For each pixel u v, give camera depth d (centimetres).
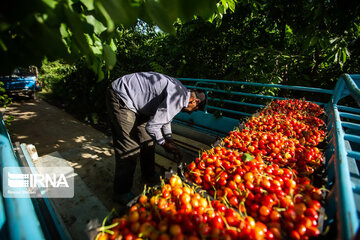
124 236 90
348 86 170
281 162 150
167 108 182
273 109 273
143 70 635
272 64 396
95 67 92
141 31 710
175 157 191
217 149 159
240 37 478
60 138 539
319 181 126
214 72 529
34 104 945
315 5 383
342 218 68
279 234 91
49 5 64
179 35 545
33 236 61
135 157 226
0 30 57
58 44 71
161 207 101
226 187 121
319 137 191
